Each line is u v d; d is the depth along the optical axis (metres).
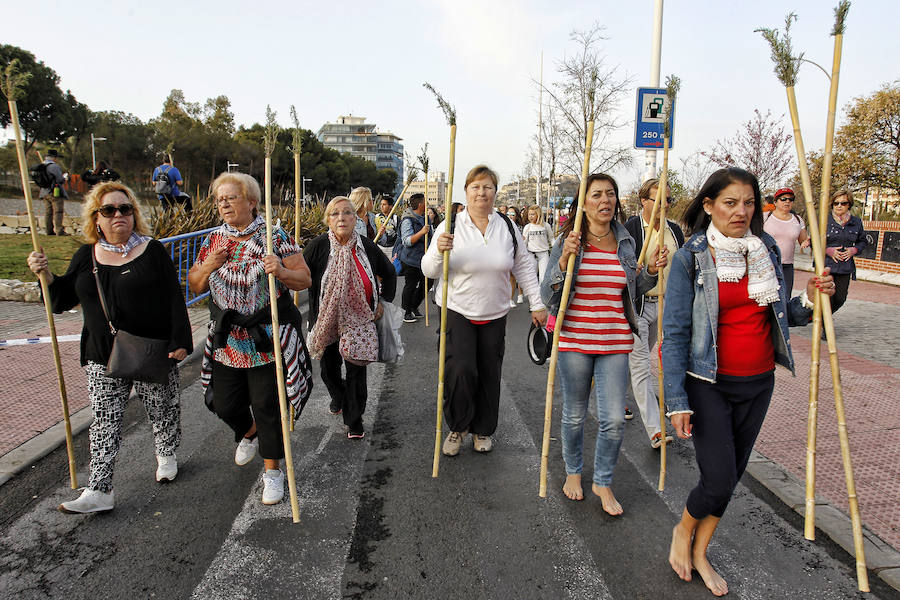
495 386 4.16
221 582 2.76
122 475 3.83
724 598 2.70
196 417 4.91
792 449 4.36
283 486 3.58
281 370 3.25
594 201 3.35
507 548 3.07
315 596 2.68
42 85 41.97
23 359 6.04
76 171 51.34
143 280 3.33
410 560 2.96
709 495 2.65
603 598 2.69
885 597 2.72
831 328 2.83
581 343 3.40
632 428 4.86
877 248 16.17
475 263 3.93
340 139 154.62
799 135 2.75
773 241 2.69
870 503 3.54
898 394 5.62
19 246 13.40
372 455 4.22
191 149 55.84
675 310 2.71
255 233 3.46
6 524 3.22
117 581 2.76
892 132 23.83
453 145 3.64
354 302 4.28
